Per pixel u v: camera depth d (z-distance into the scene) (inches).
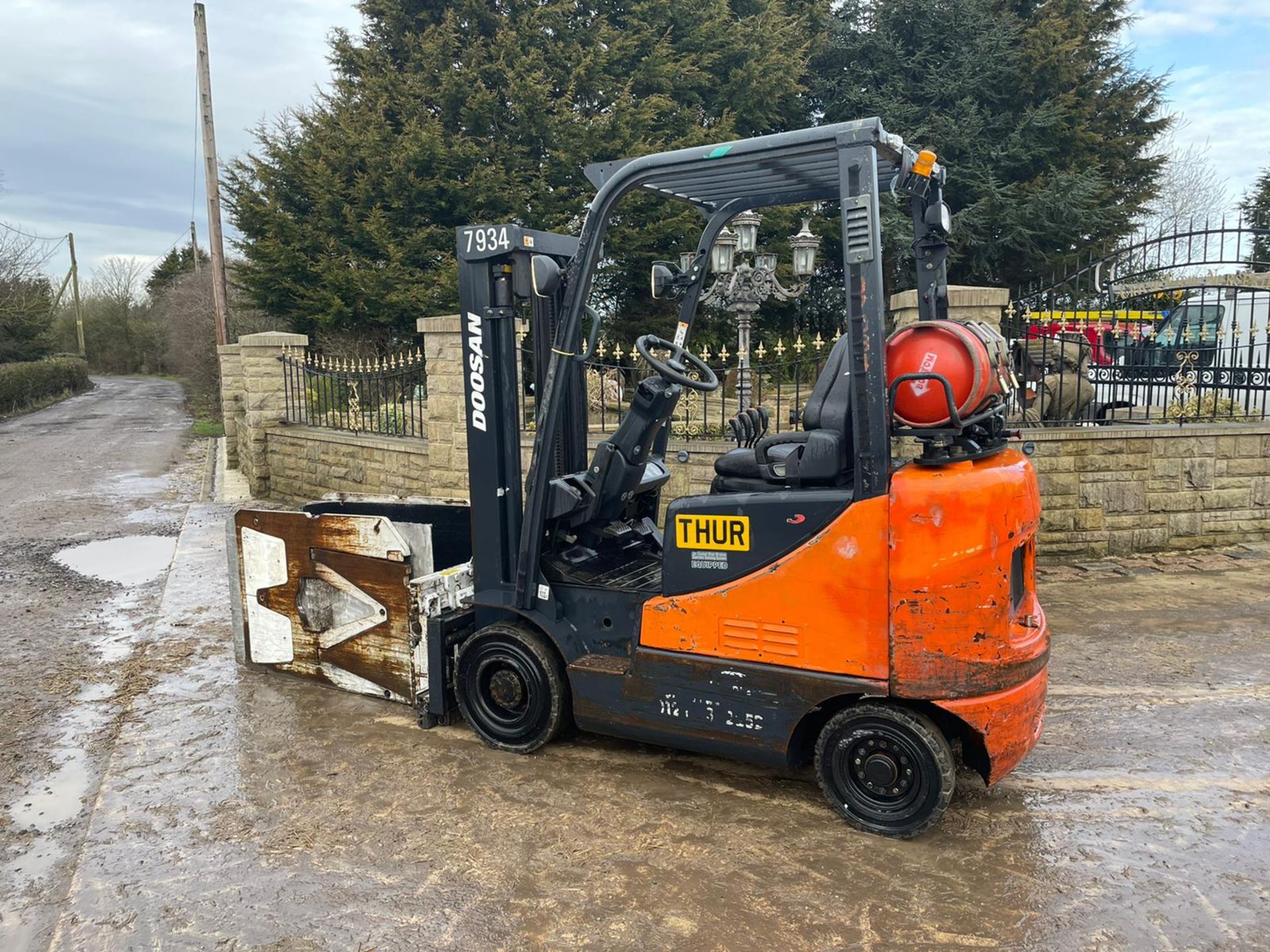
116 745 156.9
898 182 139.9
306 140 701.9
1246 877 113.8
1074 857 118.6
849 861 118.0
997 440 127.1
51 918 112.9
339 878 114.9
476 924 104.9
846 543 118.4
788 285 650.8
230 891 112.4
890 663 117.7
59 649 216.5
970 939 101.0
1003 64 714.8
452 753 152.9
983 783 140.5
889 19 734.5
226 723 166.1
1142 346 362.9
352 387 388.8
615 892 111.2
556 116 645.9
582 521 149.9
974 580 113.9
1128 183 823.7
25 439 735.1
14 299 1152.8
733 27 716.7
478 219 643.5
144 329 1870.1
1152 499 283.7
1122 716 165.9
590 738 159.2
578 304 137.7
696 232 665.0
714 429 303.1
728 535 128.0
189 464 573.3
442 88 652.7
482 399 148.3
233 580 191.3
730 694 129.2
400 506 208.1
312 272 661.3
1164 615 227.1
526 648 147.9
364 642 172.1
